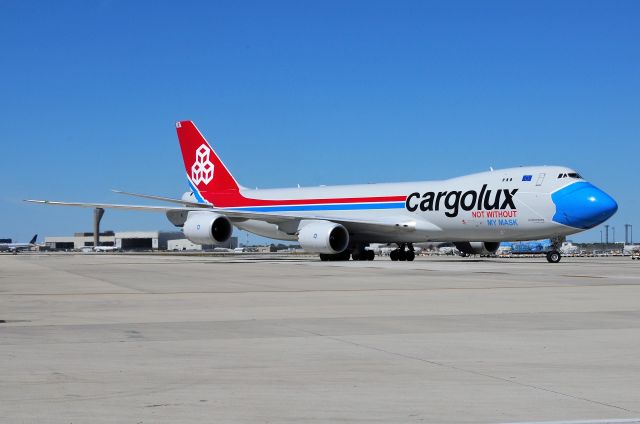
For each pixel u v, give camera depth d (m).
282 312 16.23
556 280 26.67
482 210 44.44
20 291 22.67
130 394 8.09
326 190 52.47
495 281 26.23
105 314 15.99
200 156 58.41
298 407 7.49
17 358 10.34
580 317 14.94
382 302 18.47
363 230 49.12
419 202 47.25
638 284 24.44
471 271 33.53
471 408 7.42
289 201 53.78
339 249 46.78
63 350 11.03
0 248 157.12
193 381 8.76
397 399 7.82
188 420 7.00
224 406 7.54
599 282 25.50
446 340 11.86
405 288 23.16
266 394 8.07
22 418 7.06
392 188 49.09
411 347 11.18
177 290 22.81
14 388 8.39
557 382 8.62
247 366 9.70
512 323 14.03
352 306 17.50
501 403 7.62
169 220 52.28
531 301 18.48
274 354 10.61
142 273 33.31
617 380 8.72
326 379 8.84
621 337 12.11
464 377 8.93
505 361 9.98
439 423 6.88
